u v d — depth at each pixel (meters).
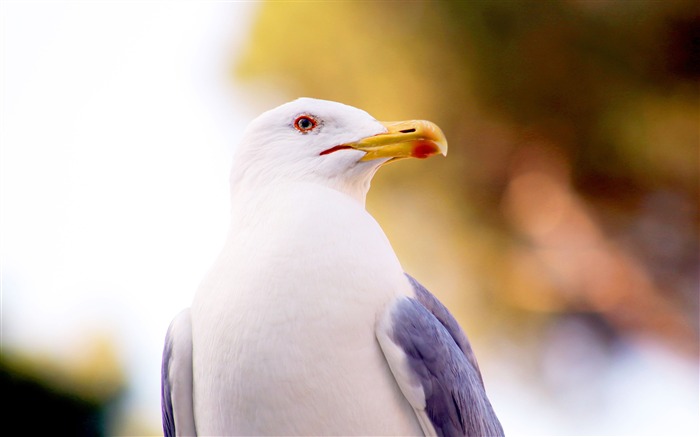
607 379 12.03
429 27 11.86
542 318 12.02
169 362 4.95
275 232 4.80
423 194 11.95
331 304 4.57
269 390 4.52
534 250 11.98
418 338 4.67
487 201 11.96
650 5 11.36
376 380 4.62
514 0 11.45
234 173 5.42
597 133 11.63
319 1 12.82
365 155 5.33
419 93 11.90
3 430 9.14
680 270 11.95
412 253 11.95
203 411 4.77
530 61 11.61
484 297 11.99
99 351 9.65
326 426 4.55
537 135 11.80
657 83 11.59
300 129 5.39
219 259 4.98
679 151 11.54
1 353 9.20
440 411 4.69
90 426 9.45
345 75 12.34
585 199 11.92
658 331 11.97
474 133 11.88
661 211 11.90
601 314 11.98
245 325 4.57
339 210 4.89
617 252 11.93
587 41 11.48
